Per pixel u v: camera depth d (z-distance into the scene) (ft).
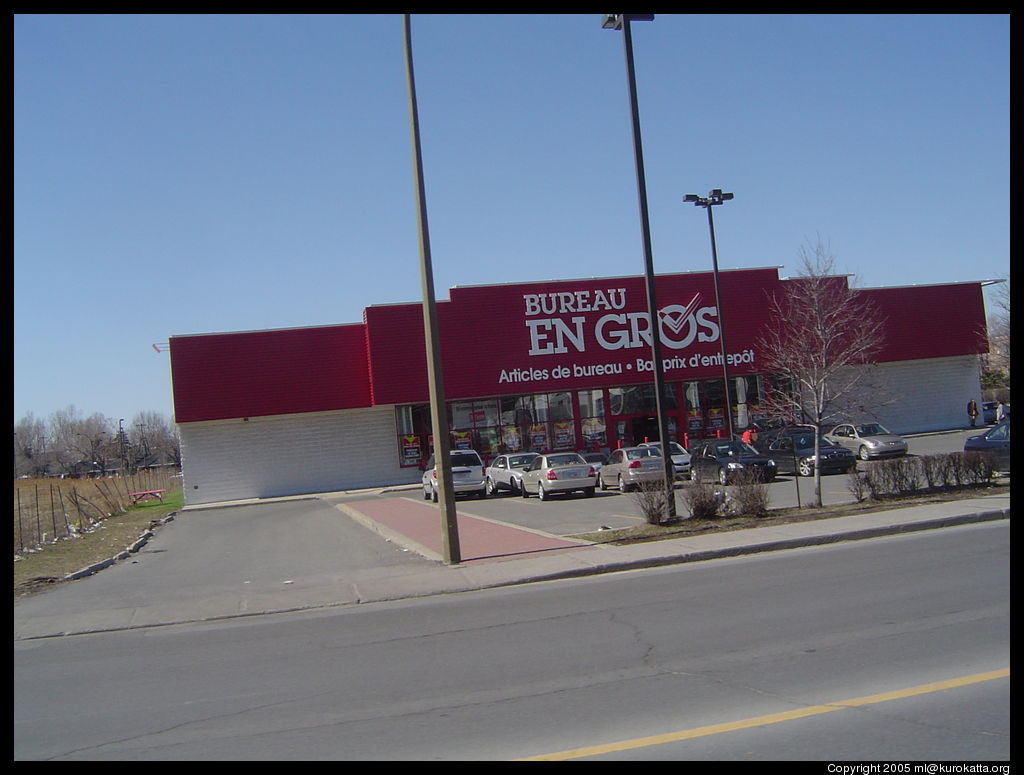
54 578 53.16
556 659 26.35
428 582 43.83
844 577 36.40
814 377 66.18
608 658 25.96
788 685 21.91
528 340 139.44
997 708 19.22
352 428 140.26
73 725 23.13
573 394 143.23
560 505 85.66
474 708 21.91
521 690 23.24
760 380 145.18
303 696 24.38
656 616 31.50
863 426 108.68
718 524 55.67
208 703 24.44
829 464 92.73
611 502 84.28
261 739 20.68
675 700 21.34
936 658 23.38
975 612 28.27
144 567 58.49
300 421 139.03
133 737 21.67
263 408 134.10
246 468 136.77
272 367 135.13
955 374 155.94
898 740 17.70
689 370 142.10
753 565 42.29
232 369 134.00
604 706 21.27
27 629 38.68
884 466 62.59
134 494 154.81
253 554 62.23
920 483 63.41
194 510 123.85
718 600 33.58
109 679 28.50
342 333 137.80
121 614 40.96
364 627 34.47
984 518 51.19
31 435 342.03
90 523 99.45
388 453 140.77
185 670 29.04
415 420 140.77
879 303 147.54
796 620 28.99
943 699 20.02
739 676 23.02
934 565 37.47
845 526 50.62
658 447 98.73
